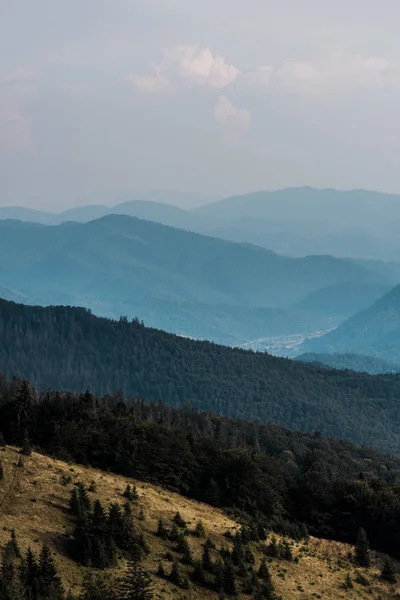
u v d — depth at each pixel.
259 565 158.12
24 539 134.75
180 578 139.38
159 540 154.12
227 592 141.62
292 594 149.50
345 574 168.12
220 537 167.38
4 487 154.50
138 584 121.88
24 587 116.00
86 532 139.00
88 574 130.62
